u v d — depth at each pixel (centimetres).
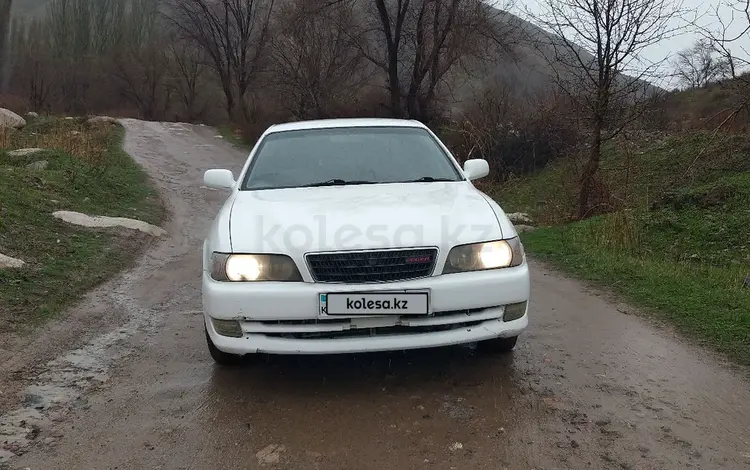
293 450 287
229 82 4494
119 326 478
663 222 929
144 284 617
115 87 5769
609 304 539
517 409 325
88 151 1512
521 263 354
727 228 862
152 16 6116
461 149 1800
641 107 1067
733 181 1045
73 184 1086
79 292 563
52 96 5384
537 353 408
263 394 348
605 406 329
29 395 347
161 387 360
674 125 1694
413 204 373
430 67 2216
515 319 349
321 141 481
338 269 326
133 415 325
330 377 370
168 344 436
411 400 337
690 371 377
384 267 327
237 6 4094
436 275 331
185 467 275
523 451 283
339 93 2508
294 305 322
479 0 2056
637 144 1534
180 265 717
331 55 2517
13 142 1553
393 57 2312
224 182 480
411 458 279
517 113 1844
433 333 332
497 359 395
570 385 355
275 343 329
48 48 5809
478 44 2052
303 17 2358
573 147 1262
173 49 5416
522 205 1497
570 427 306
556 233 916
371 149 471
